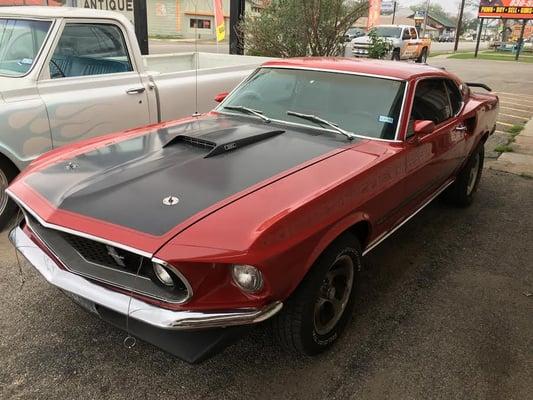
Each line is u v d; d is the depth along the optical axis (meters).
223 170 2.94
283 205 2.57
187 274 2.23
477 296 3.77
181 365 2.90
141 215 2.46
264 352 3.04
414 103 3.87
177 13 34.28
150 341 2.43
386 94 3.83
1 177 4.31
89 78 4.90
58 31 4.65
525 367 3.00
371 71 4.03
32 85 4.46
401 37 25.94
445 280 3.99
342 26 10.69
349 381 2.82
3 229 4.42
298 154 3.24
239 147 3.30
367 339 3.20
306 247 2.56
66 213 2.54
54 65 4.66
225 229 2.36
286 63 4.39
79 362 2.89
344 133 3.64
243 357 2.99
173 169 2.94
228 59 7.52
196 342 2.38
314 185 2.81
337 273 2.99
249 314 2.36
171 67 7.33
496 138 9.00
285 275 2.45
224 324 2.31
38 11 4.77
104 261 2.52
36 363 2.87
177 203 2.55
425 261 4.29
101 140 3.61
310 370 2.90
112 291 2.43
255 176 2.88
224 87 6.34
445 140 4.27
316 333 2.89
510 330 3.36
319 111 3.89
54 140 4.58
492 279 4.03
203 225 2.37
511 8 39.06
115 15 5.15
